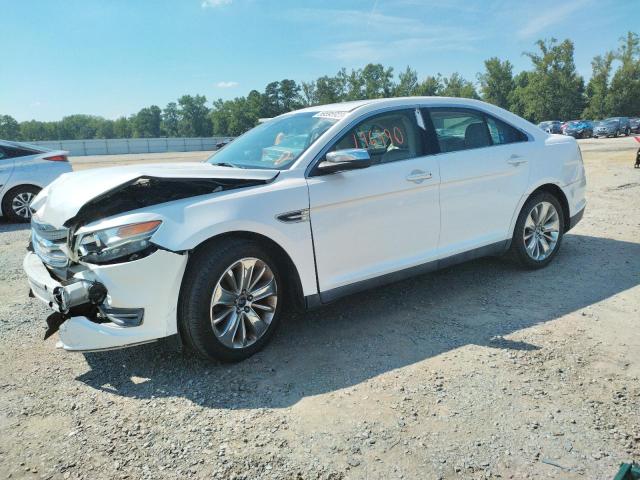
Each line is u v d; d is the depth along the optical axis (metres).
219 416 2.75
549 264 5.16
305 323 3.95
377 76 90.44
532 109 77.06
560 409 2.68
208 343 3.16
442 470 2.26
